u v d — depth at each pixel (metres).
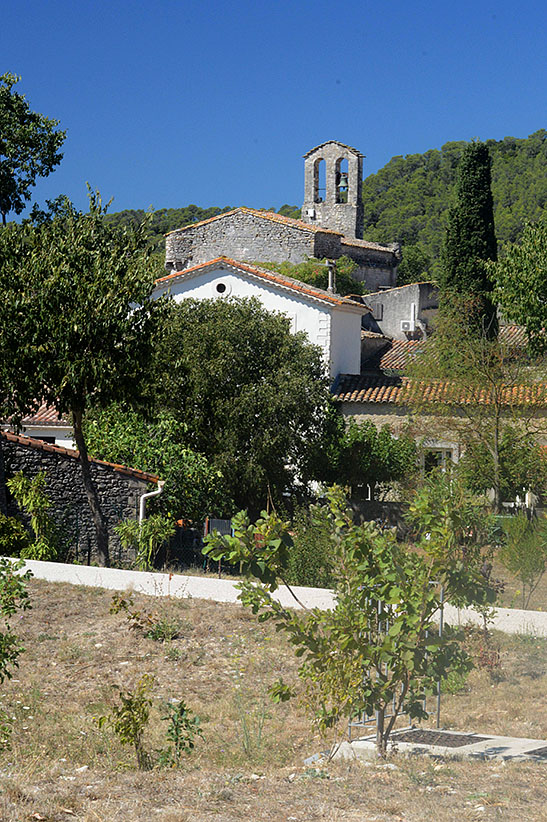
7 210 32.84
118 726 9.68
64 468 26.31
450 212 45.06
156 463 27.39
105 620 18.05
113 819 6.85
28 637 17.06
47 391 24.88
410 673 8.97
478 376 30.38
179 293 41.53
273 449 31.42
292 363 32.94
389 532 9.37
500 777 7.99
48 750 10.36
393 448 32.84
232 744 10.84
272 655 15.85
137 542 24.52
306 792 7.64
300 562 19.95
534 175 105.31
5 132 32.03
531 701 12.83
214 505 28.14
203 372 31.20
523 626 16.58
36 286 24.33
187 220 123.00
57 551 24.77
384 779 8.02
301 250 59.84
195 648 16.30
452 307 33.47
